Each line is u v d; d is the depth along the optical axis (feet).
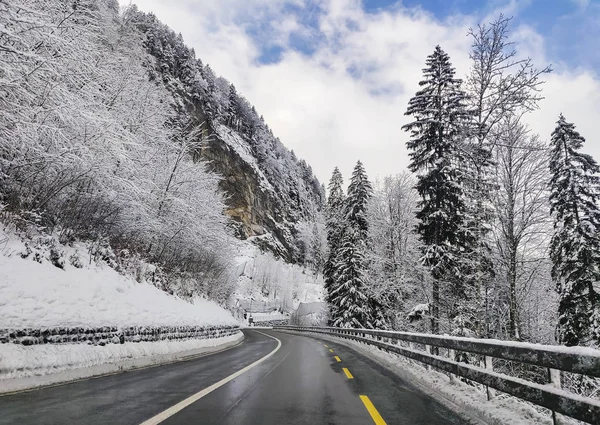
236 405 19.63
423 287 86.07
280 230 456.45
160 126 83.05
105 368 30.58
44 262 38.29
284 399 21.59
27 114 38.19
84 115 42.83
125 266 58.70
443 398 22.85
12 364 23.18
